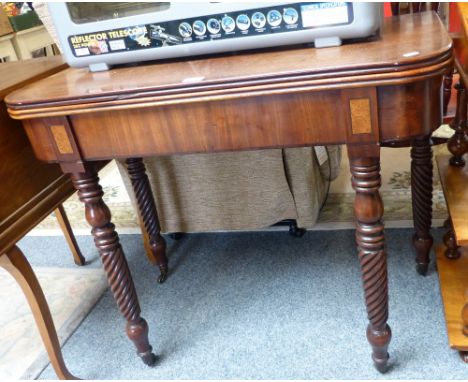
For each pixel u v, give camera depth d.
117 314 1.25
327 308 1.13
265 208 1.30
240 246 1.44
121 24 0.80
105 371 1.07
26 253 1.64
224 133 0.71
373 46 0.69
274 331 1.09
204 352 1.07
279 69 0.65
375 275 0.81
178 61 0.84
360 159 0.70
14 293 1.42
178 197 1.33
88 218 0.89
